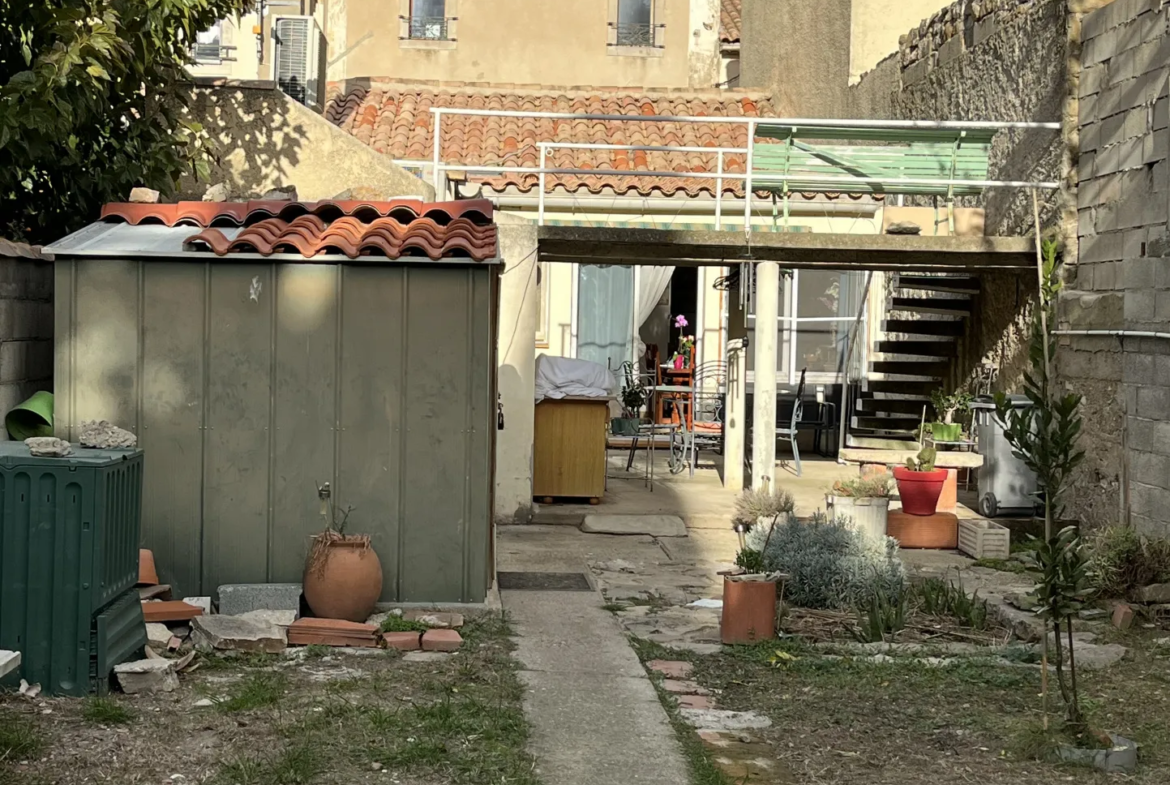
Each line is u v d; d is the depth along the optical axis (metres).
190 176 10.53
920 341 15.20
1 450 5.66
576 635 7.28
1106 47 11.05
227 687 5.80
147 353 7.29
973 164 12.34
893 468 11.30
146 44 8.52
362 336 7.36
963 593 8.07
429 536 7.43
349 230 7.69
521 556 9.98
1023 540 11.12
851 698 6.29
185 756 4.79
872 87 16.88
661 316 17.25
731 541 10.95
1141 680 6.75
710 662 6.94
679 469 14.74
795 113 19.02
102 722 5.12
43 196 9.03
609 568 9.63
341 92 17.78
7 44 8.34
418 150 15.52
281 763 4.70
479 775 4.77
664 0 21.22
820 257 12.20
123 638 5.75
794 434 14.74
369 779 4.68
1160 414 10.05
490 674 6.27
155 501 7.29
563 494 12.23
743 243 11.78
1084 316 11.34
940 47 14.87
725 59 22.84
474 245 7.47
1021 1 12.73
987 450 12.02
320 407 7.34
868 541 8.55
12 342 7.46
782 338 17.41
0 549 5.51
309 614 7.17
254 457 7.32
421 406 7.38
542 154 11.89
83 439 5.94
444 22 20.97
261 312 7.32
